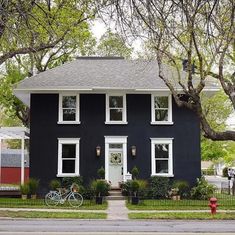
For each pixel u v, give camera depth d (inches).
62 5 627.8
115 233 605.0
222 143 2017.7
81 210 940.6
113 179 1283.2
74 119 1299.2
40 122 1286.9
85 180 1269.7
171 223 747.4
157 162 1291.8
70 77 1316.4
